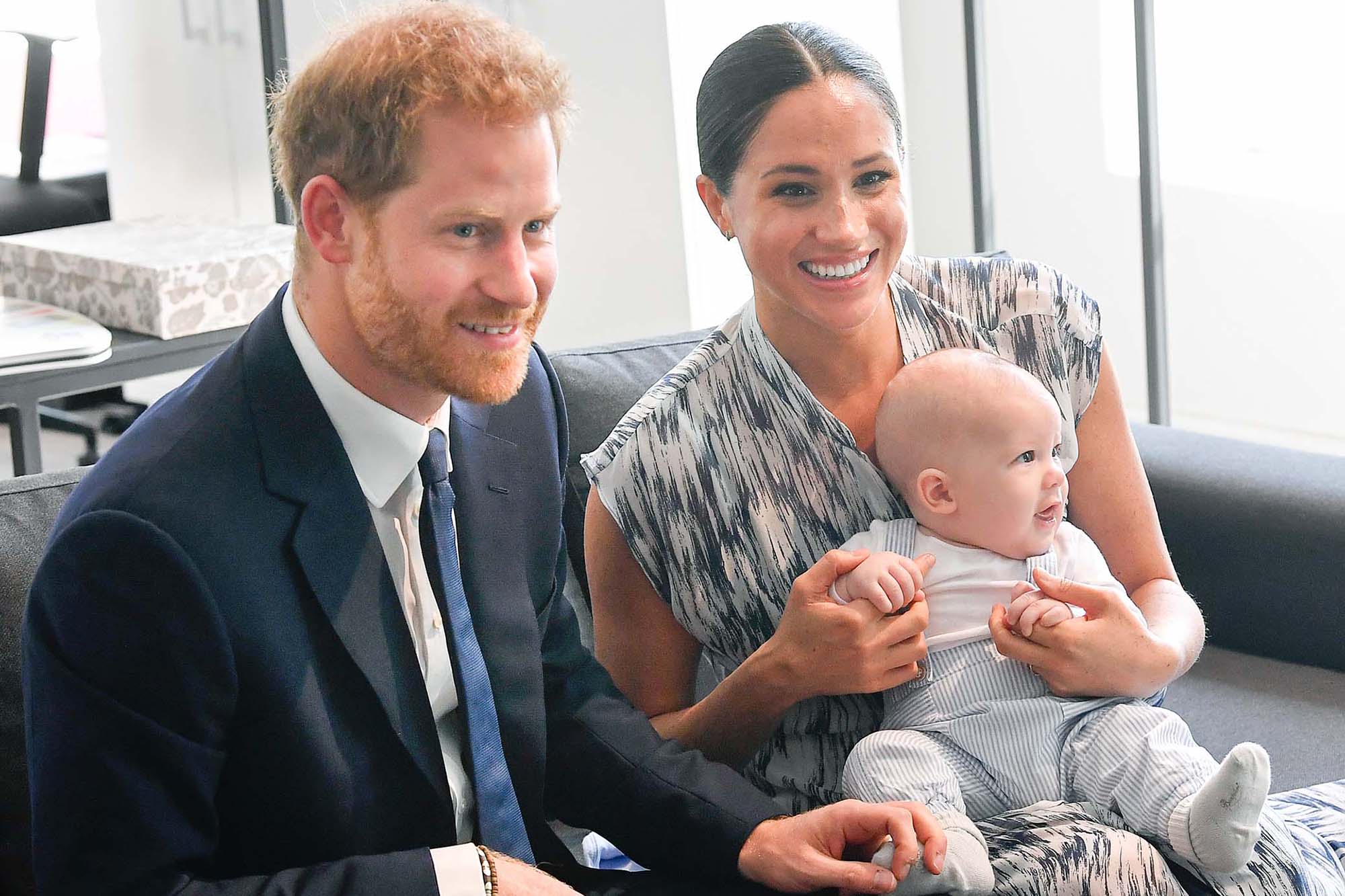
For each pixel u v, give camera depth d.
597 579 1.63
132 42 3.51
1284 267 3.74
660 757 1.41
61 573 1.09
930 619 1.53
